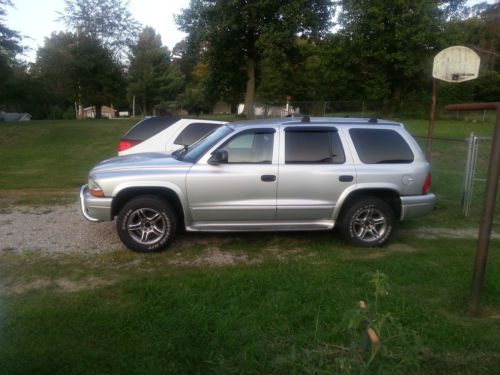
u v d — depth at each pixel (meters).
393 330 3.59
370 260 5.58
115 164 6.16
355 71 42.41
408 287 4.75
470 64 9.56
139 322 3.88
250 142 6.03
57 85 44.19
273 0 33.09
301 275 4.95
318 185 6.00
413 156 6.30
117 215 6.01
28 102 40.53
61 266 5.35
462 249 6.13
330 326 3.80
